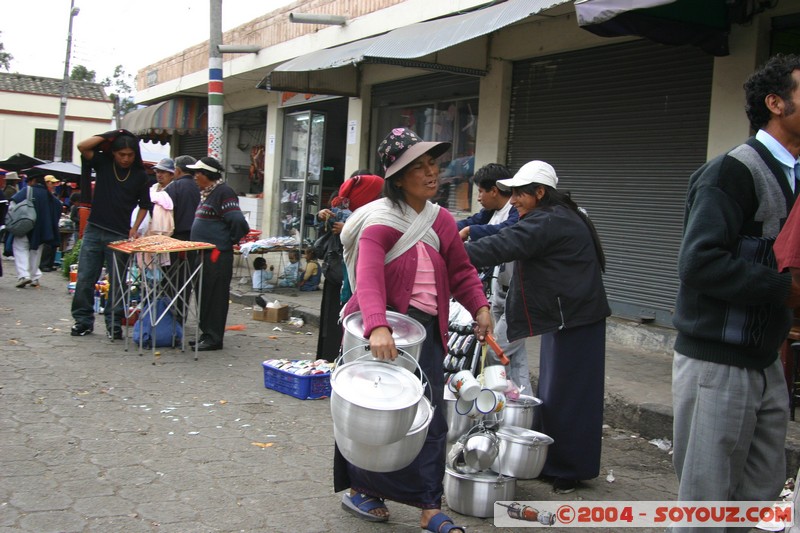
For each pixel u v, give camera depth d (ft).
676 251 23.86
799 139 8.68
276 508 12.19
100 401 17.75
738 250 8.61
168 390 19.15
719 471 8.89
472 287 11.39
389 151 10.66
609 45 25.80
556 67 27.86
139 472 13.44
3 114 105.29
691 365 9.07
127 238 24.81
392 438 9.46
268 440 15.66
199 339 25.14
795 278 7.91
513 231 12.94
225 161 54.44
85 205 24.85
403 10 31.68
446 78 33.09
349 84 37.35
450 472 12.44
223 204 23.66
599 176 26.32
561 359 13.46
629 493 13.84
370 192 19.43
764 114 8.77
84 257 24.82
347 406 9.43
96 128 111.45
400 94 35.99
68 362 21.44
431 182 10.79
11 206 37.76
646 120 24.67
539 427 13.92
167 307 22.97
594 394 13.50
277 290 37.73
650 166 24.59
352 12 35.19
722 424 8.82
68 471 13.29
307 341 27.37
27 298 34.09
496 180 16.75
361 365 10.01
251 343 26.18
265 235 46.32
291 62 31.48
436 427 11.07
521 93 29.30
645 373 21.09
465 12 28.35
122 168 24.43
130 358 22.47
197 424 16.47
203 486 12.96
